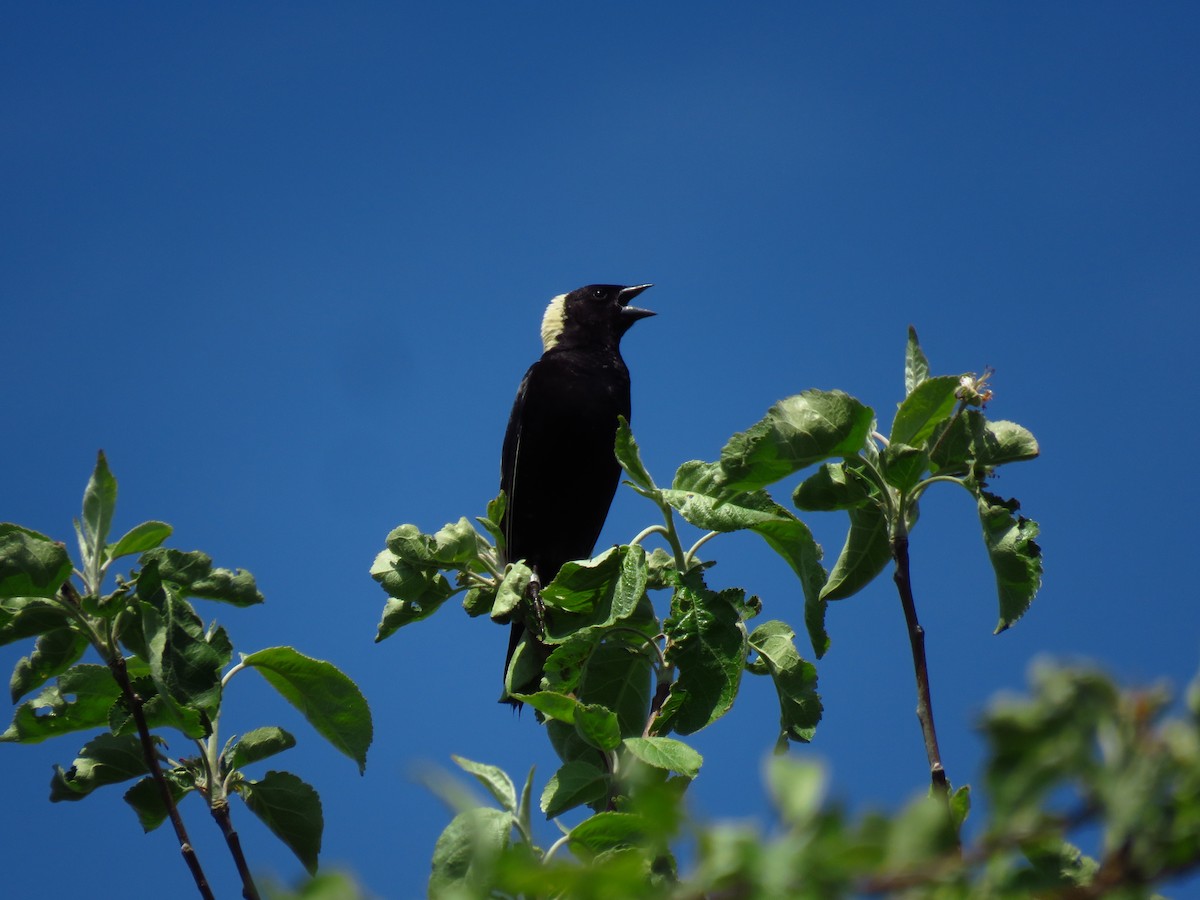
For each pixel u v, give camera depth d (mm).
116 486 7395
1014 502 6793
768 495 7895
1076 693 2449
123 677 6949
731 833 2613
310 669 7418
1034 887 4121
